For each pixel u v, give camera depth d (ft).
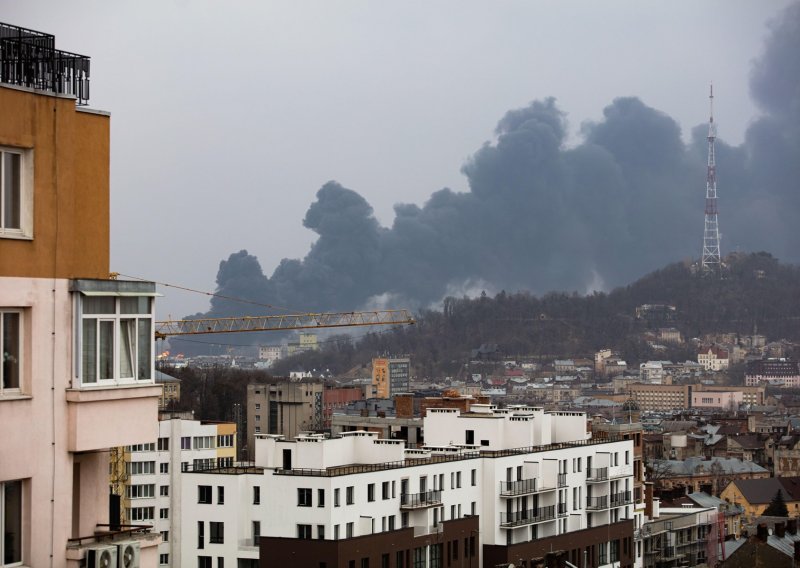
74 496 185.47
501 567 454.81
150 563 188.65
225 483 590.96
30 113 175.32
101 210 186.50
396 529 602.44
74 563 177.27
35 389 174.19
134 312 186.29
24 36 186.50
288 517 577.43
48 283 176.45
